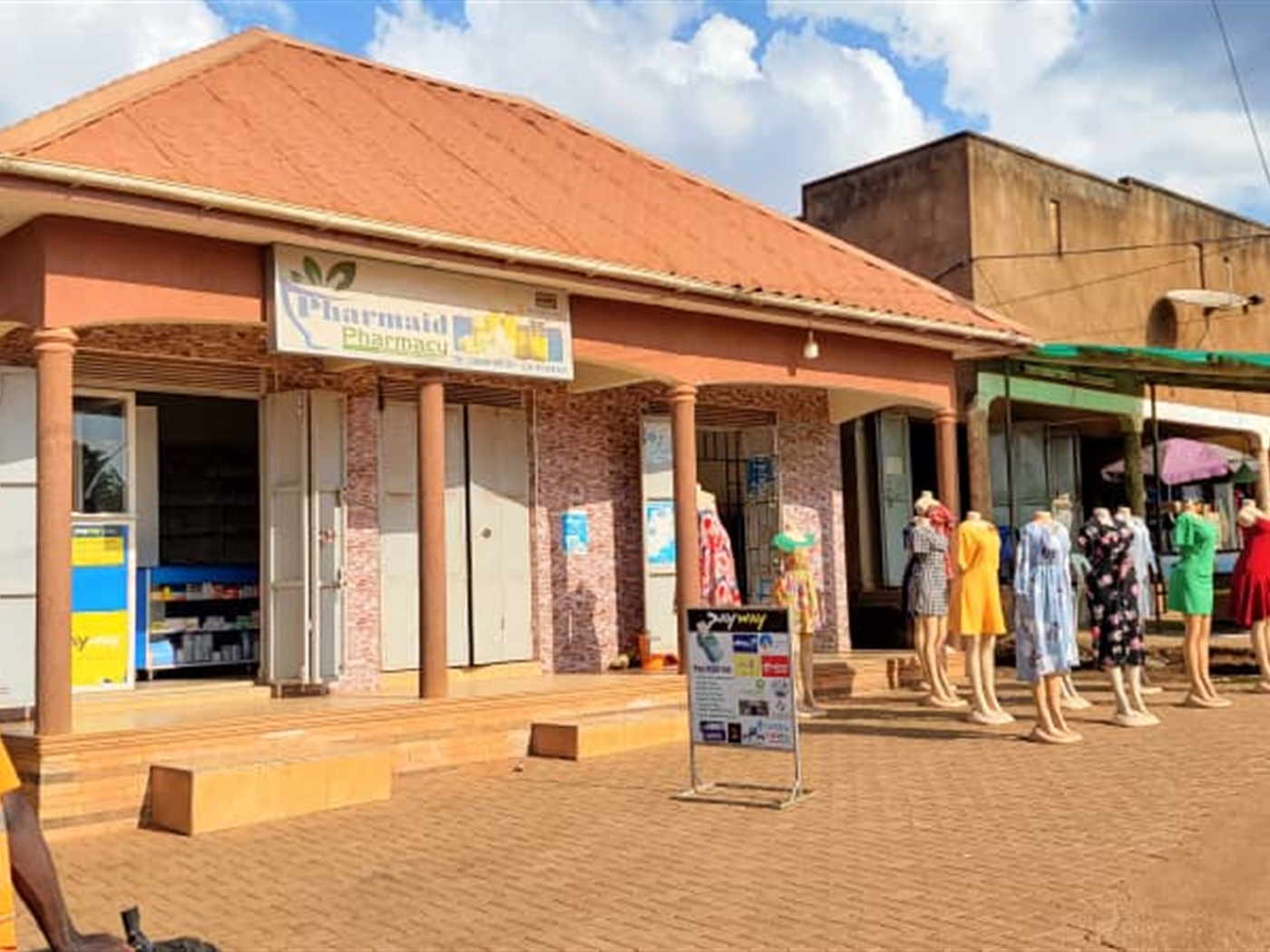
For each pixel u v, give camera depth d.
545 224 11.77
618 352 12.37
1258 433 24.12
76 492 11.08
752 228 15.49
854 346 14.73
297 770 8.79
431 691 10.88
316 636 11.64
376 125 12.70
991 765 9.74
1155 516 21.69
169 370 11.52
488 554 13.45
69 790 8.48
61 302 8.84
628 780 9.71
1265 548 13.67
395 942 5.86
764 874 6.77
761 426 16.19
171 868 7.45
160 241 9.33
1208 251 23.47
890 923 5.81
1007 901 6.07
